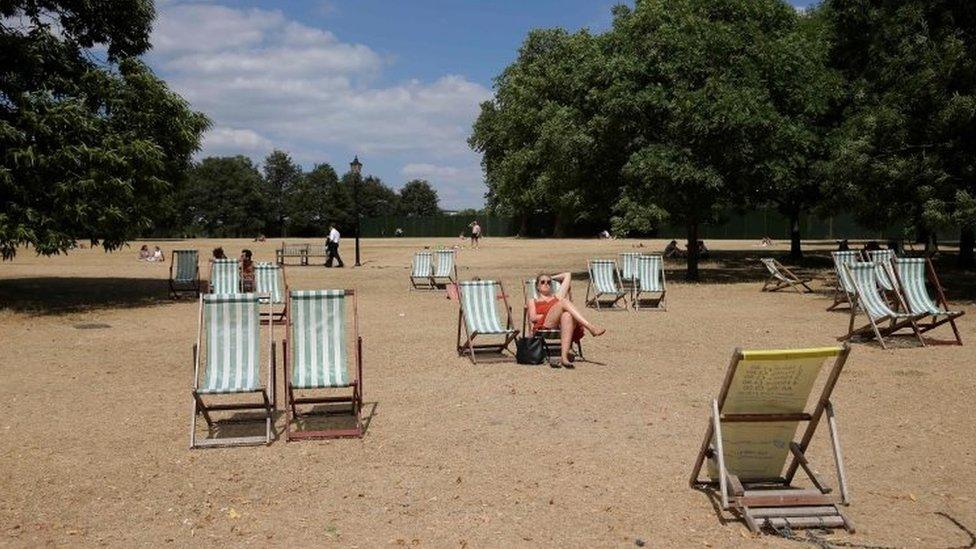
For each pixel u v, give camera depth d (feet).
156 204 66.23
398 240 244.63
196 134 68.08
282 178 362.33
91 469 19.92
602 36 81.97
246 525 16.21
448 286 63.21
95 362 34.76
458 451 21.11
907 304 38.96
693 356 35.27
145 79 62.23
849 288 39.73
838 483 17.93
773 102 75.61
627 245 168.55
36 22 59.47
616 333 42.68
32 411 25.86
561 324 33.19
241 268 60.44
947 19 58.59
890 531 15.55
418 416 24.89
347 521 16.35
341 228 331.98
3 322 48.42
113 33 65.05
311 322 24.30
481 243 193.36
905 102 58.03
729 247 156.04
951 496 17.48
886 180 58.23
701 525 15.92
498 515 16.56
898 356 34.63
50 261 118.11
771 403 16.31
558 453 20.81
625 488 18.10
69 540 15.53
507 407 25.84
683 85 72.69
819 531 15.57
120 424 24.21
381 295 66.03
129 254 143.13
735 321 47.39
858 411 24.97
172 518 16.63
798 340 39.58
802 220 203.82
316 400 24.30
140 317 51.11
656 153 72.33
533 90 172.35
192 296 64.39
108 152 56.13
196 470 19.81
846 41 78.74
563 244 178.81
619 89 74.08
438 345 38.93
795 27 87.40
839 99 80.53
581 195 88.38
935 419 23.90
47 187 55.83
